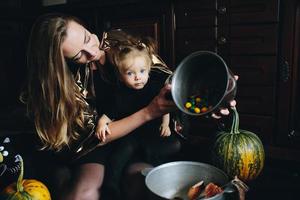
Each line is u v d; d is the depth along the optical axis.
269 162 1.49
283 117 1.41
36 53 1.07
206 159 1.53
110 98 1.24
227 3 1.44
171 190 1.06
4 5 2.24
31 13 2.11
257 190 1.26
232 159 1.17
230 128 1.26
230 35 1.47
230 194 0.90
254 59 1.43
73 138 1.13
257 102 1.47
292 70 1.35
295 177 1.37
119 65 1.13
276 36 1.36
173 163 1.06
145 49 1.17
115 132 1.07
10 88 2.22
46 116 1.11
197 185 0.96
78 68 1.18
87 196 1.04
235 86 0.90
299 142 1.39
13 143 1.40
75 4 1.88
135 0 1.66
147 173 1.01
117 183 1.13
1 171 1.22
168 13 1.61
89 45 1.05
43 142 1.18
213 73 0.94
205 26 1.53
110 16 1.81
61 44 1.02
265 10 1.36
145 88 1.21
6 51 2.16
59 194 1.07
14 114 2.15
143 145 1.21
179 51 1.63
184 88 0.96
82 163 1.12
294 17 1.31
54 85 1.07
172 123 1.25
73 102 1.10
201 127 1.61
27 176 1.22
